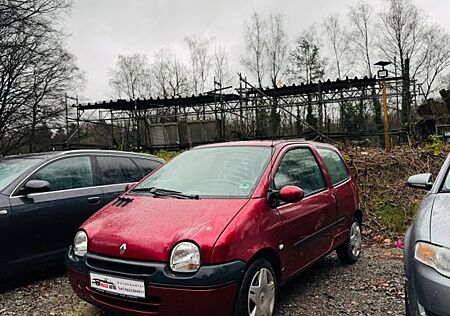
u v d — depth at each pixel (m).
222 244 2.93
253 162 3.94
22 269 4.45
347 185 5.18
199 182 3.88
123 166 5.78
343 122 22.91
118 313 3.12
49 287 4.52
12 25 18.64
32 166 4.80
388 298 4.07
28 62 21.98
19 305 4.02
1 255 4.25
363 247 6.35
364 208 7.92
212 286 2.82
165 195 3.76
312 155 4.66
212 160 4.21
